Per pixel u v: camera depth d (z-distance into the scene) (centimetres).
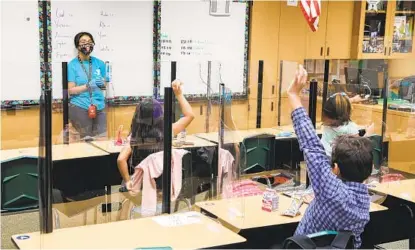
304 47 677
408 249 349
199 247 208
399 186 318
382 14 680
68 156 318
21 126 446
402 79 409
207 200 279
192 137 336
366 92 379
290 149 367
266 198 265
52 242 209
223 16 607
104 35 522
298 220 249
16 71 461
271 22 648
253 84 510
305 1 421
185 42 582
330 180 191
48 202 222
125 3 531
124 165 302
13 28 470
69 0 496
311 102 336
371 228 307
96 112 406
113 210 299
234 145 304
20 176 357
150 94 481
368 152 197
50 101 223
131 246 206
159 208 277
